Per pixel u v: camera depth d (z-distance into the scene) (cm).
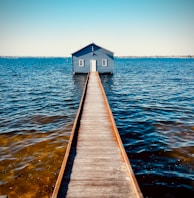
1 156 937
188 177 792
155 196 693
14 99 2236
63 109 1786
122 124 1395
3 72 5853
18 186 724
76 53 3778
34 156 937
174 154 968
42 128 1306
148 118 1534
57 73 5525
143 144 1077
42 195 677
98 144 795
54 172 809
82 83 3272
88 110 1261
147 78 4334
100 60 3812
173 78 4412
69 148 716
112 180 563
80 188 530
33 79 4128
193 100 2223
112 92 2641
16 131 1255
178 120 1485
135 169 844
